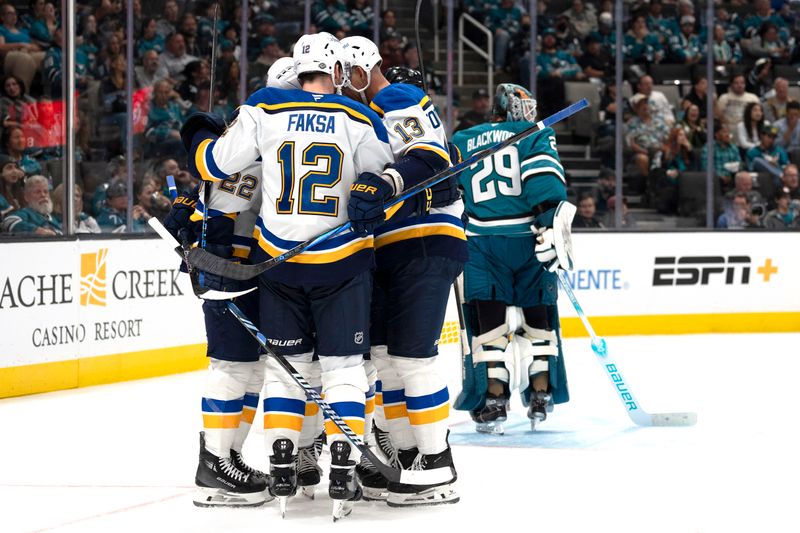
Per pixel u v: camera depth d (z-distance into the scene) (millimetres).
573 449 7586
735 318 16250
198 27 15562
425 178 5570
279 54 16672
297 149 5477
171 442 8133
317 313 5566
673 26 18609
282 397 5547
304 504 6008
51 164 13109
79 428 8758
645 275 15906
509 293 8070
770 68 18609
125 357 11562
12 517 5844
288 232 5496
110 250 11352
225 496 5902
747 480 6559
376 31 17016
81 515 5859
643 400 9961
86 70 14047
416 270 5855
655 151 17922
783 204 17969
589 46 18359
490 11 18266
